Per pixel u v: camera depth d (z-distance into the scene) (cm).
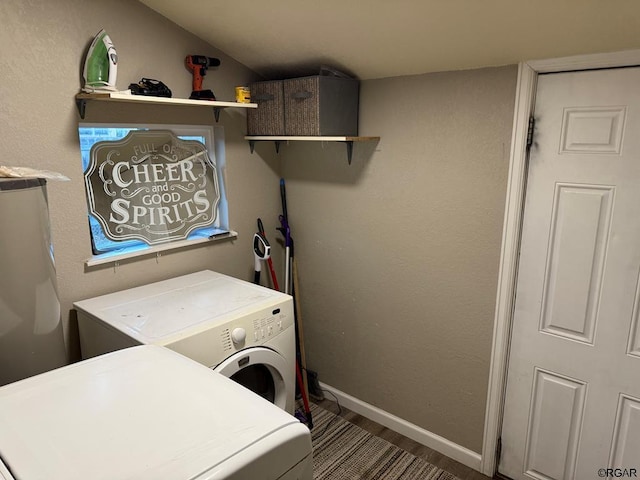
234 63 240
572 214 179
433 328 226
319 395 285
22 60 171
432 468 225
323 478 218
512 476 217
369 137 224
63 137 186
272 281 282
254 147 258
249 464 87
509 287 197
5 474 83
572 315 186
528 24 156
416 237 223
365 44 196
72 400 105
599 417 187
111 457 86
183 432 93
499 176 192
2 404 103
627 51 156
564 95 173
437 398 233
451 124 202
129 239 215
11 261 138
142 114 209
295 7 180
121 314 182
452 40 176
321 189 257
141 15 201
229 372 175
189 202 236
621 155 165
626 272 171
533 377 201
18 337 144
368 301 250
